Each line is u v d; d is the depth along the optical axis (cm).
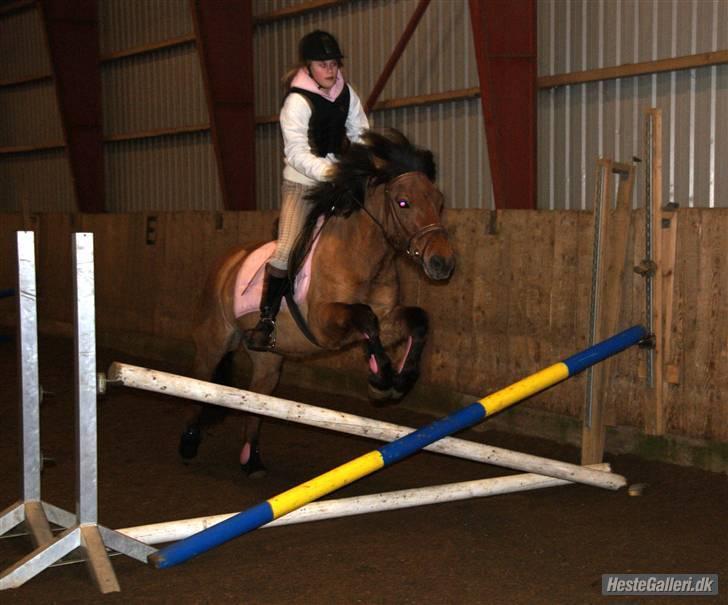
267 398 426
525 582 379
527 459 476
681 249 546
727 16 673
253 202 1138
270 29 1091
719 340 533
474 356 692
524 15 768
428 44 897
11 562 416
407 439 428
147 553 396
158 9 1255
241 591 375
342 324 459
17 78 1564
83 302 378
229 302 549
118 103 1371
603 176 527
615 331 538
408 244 446
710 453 534
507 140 785
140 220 1055
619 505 483
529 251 649
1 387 858
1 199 1667
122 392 813
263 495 520
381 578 386
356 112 504
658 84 722
